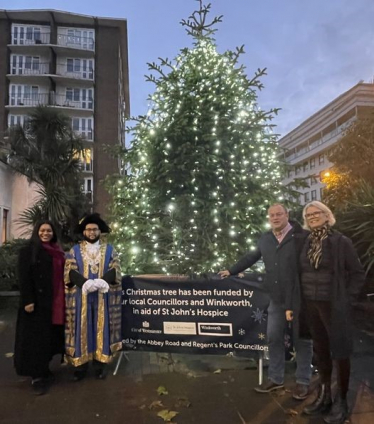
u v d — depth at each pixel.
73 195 12.60
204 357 4.95
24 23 36.94
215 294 4.35
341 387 3.27
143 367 4.65
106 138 36.47
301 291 3.48
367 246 6.52
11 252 11.30
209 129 6.41
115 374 4.42
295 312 3.56
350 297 3.25
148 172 6.79
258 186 6.64
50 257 4.26
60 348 4.38
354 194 7.38
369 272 7.15
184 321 4.43
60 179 12.52
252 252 4.23
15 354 4.07
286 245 3.68
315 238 3.43
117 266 4.34
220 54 7.18
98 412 3.49
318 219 3.42
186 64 7.17
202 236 6.27
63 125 13.13
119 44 38.91
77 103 36.78
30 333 4.02
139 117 7.08
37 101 36.22
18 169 12.80
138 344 4.53
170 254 6.39
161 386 4.00
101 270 4.21
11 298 9.59
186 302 4.43
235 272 4.22
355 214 6.60
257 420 3.30
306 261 3.44
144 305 4.54
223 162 6.43
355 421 3.23
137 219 6.77
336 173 12.82
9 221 15.19
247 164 6.66
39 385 3.99
